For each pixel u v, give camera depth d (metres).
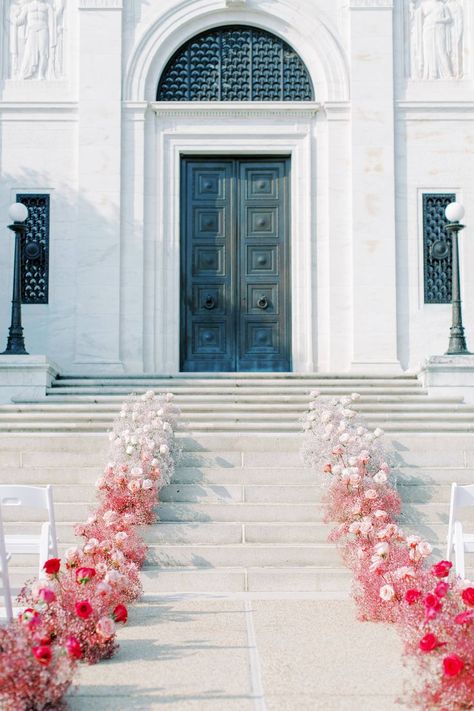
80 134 15.55
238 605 7.34
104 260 15.35
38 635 4.74
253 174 15.95
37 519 9.05
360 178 15.54
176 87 16.02
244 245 15.91
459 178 15.62
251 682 5.16
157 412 9.98
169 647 5.96
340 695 4.91
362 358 15.22
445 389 12.73
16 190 15.53
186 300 15.79
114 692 4.98
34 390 12.62
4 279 15.38
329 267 15.47
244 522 8.96
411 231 15.53
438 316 15.38
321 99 15.88
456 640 4.69
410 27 15.93
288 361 15.70
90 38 15.74
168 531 8.67
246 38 16.09
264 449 10.23
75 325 15.27
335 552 8.41
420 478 9.54
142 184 15.54
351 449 9.24
